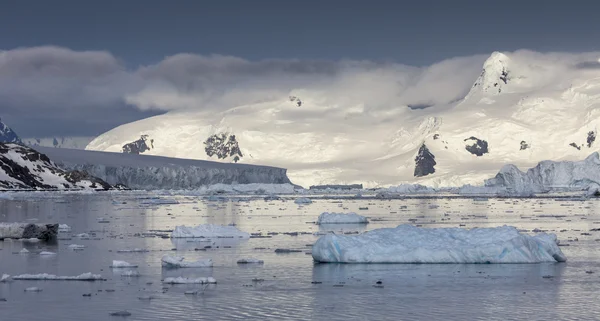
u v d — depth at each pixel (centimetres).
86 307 9288
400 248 13025
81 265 12875
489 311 9081
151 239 17538
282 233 19188
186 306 9344
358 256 12875
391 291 10306
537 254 12988
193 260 13462
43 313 8956
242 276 11562
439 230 13738
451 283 10894
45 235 17600
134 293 10175
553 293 10169
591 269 12131
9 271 12175
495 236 13250
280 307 9294
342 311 9081
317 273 11806
